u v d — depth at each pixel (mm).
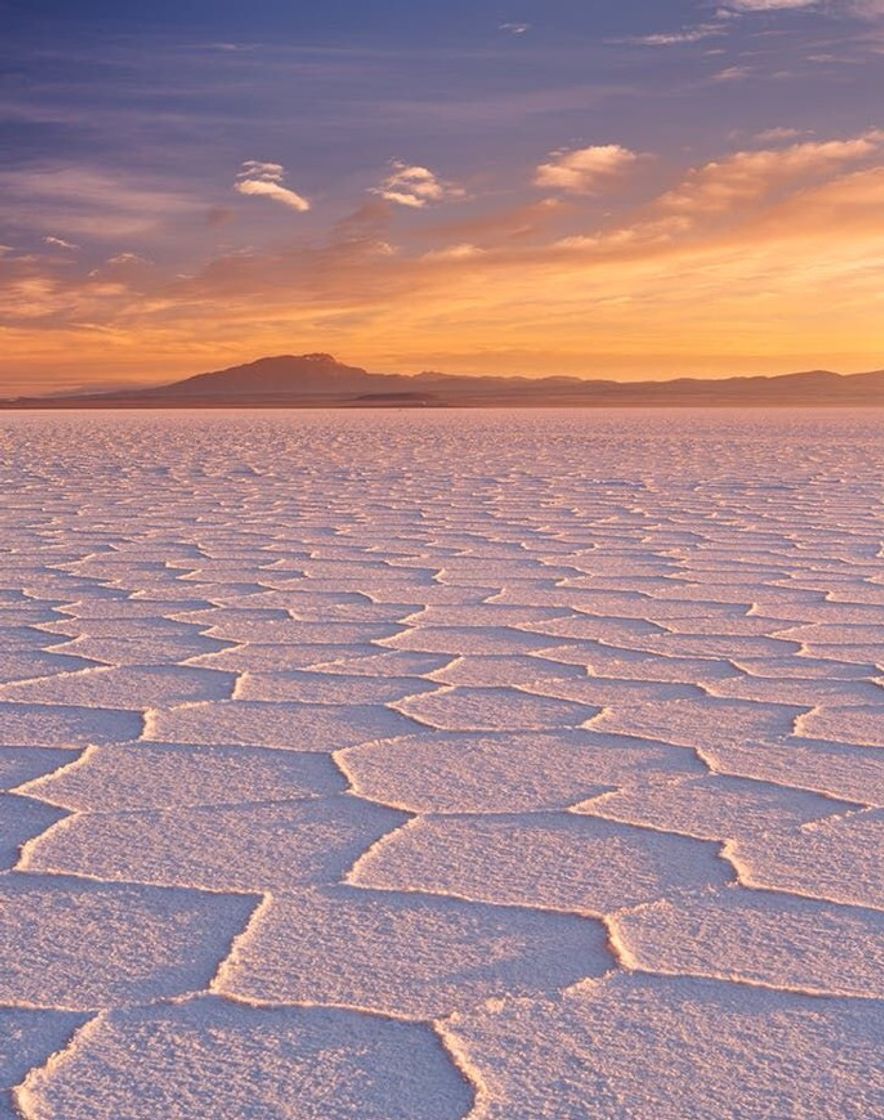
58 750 2877
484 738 2982
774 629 4363
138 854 2203
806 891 2033
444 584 5414
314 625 4473
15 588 5316
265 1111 1411
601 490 10453
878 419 34312
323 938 1853
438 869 2133
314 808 2461
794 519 7980
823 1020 1606
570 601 4965
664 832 2320
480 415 42875
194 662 3857
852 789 2576
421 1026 1594
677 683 3570
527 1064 1503
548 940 1846
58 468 13734
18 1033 1579
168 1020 1610
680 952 1806
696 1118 1393
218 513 8570
